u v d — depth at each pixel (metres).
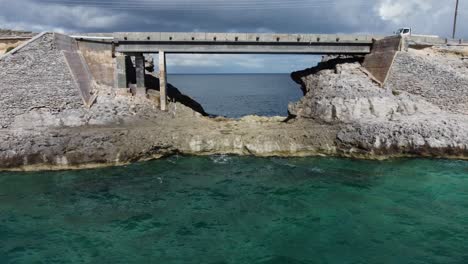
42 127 35.12
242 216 23.81
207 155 37.78
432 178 30.61
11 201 26.25
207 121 43.50
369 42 45.41
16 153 32.78
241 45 44.22
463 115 38.81
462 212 24.09
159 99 43.97
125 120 38.69
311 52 45.22
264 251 19.47
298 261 18.50
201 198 26.92
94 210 24.81
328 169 33.50
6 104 34.88
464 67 42.34
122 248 19.89
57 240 20.75
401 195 27.06
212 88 169.38
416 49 45.53
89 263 18.44
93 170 33.28
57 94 36.50
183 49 43.44
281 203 25.88
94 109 37.66
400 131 36.47
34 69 36.25
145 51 42.88
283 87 179.25
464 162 34.84
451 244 20.16
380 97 39.81
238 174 32.28
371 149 36.22
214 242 20.48
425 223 22.58
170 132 38.22
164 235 21.34
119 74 41.97
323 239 20.70
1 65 35.34
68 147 33.56
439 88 40.41
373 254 19.17
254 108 82.75
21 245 20.20
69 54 38.69
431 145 35.69
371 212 24.20
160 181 30.58
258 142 38.00
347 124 38.75
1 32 44.50
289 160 36.47
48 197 27.08
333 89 42.28
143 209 25.00
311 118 42.06
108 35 42.31
